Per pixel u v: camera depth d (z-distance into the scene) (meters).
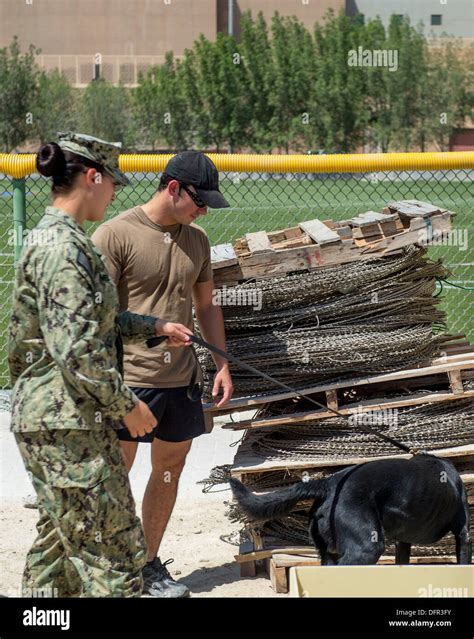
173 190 4.67
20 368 3.67
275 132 61.69
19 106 61.03
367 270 5.24
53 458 3.57
